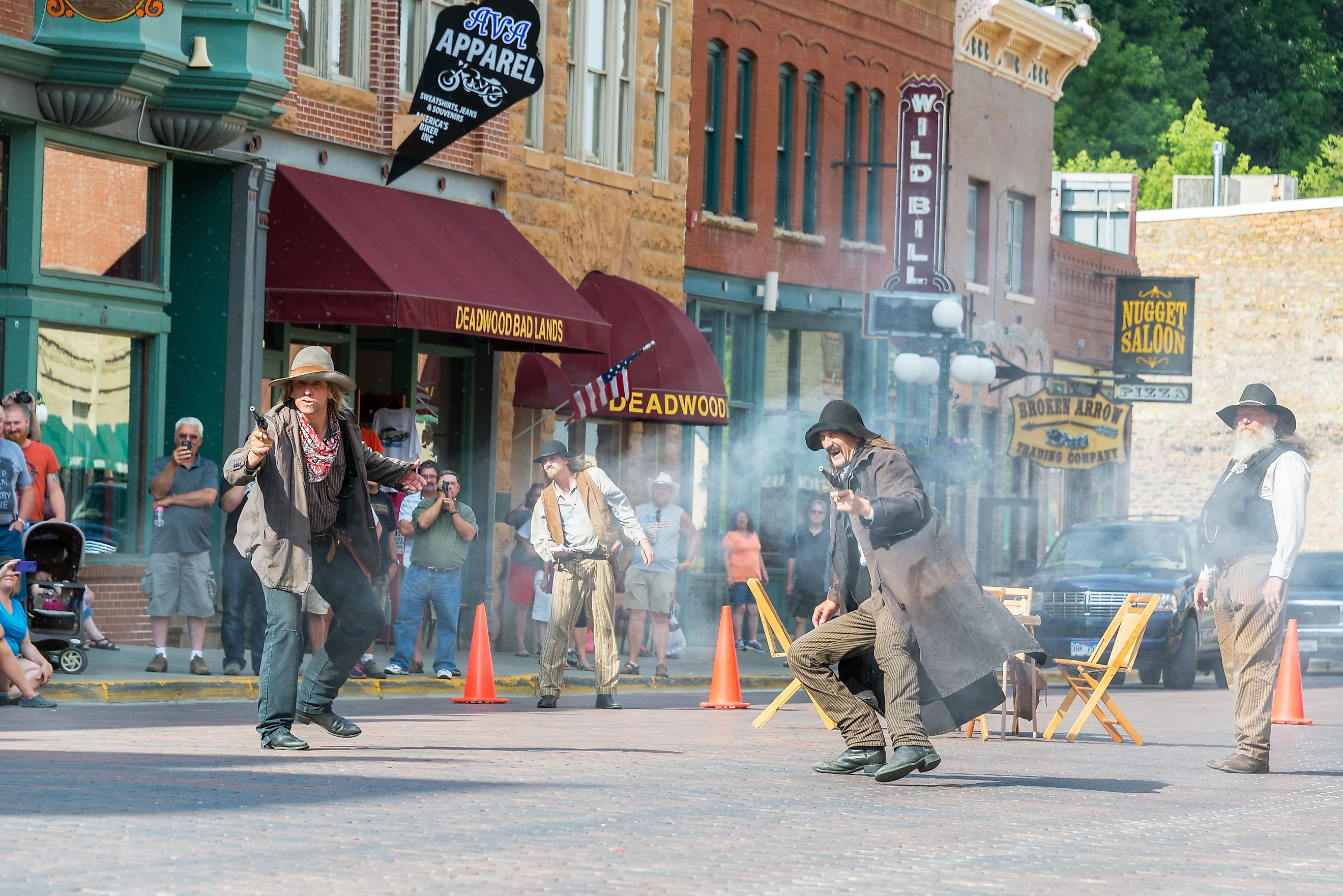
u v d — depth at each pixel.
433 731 16.00
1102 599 30.30
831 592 12.85
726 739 16.25
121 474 23.88
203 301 25.06
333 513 13.38
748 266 37.12
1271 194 70.44
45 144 22.61
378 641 27.61
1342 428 63.38
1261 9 87.56
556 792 11.51
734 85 36.66
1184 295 49.53
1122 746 17.11
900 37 42.03
